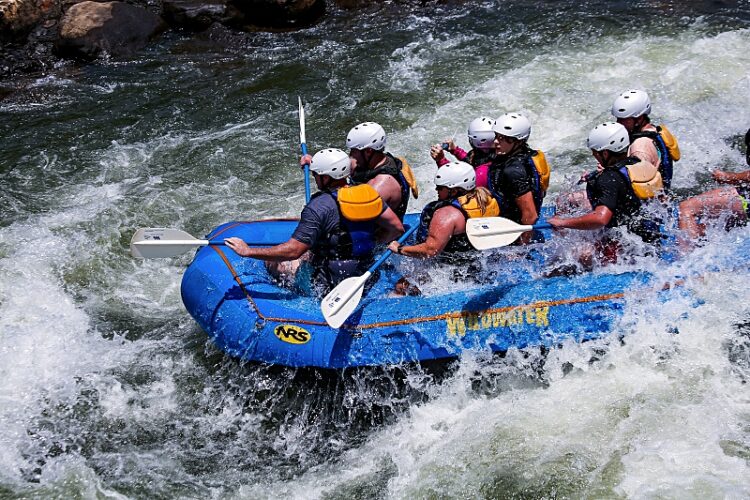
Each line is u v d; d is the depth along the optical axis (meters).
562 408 7.79
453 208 7.77
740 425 7.39
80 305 10.01
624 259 8.27
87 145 13.88
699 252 8.22
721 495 6.71
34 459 7.76
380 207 7.83
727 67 14.38
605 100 13.84
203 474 7.62
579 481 7.07
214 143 13.74
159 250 8.31
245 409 8.30
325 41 17.34
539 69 15.16
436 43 16.78
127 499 7.33
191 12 17.80
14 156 13.59
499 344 7.89
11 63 16.80
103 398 8.50
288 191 12.32
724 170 11.60
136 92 15.66
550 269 8.41
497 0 18.69
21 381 8.74
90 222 11.65
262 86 15.63
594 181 8.02
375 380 8.02
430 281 8.31
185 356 9.02
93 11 17.33
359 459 7.69
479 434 7.69
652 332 7.98
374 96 14.95
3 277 10.42
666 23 16.42
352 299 7.57
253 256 7.71
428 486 7.25
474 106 14.16
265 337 8.04
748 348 8.13
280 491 7.40
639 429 7.46
